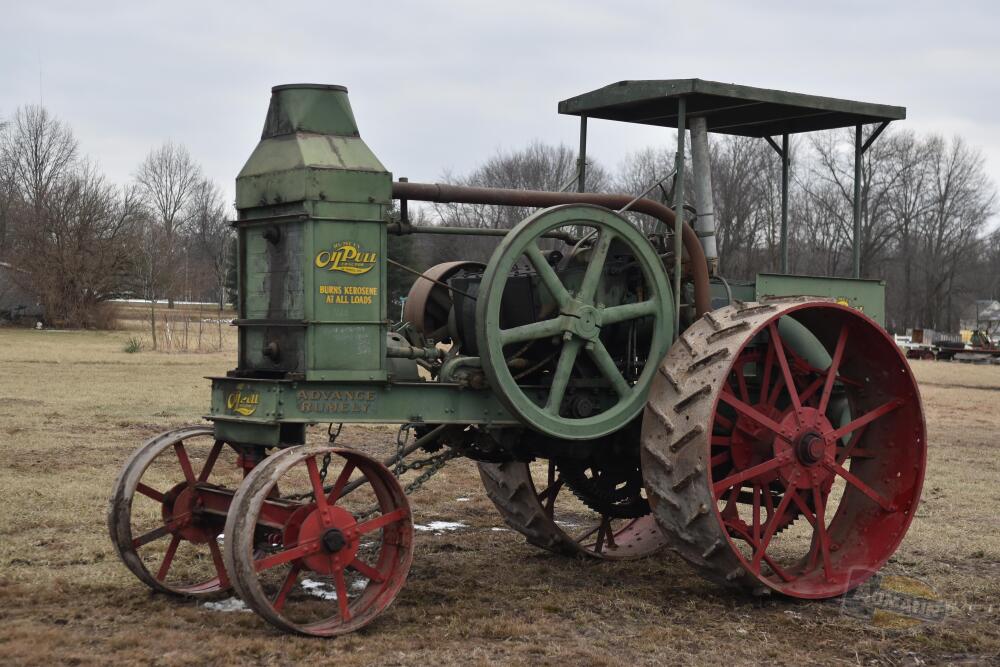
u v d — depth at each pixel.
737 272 28.25
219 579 6.07
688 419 5.86
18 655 4.75
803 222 44.22
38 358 27.53
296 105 5.92
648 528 8.02
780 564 7.36
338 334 5.69
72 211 48.94
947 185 57.91
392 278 16.14
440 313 6.96
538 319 6.50
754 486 6.49
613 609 5.93
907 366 6.67
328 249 5.68
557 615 5.79
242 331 6.12
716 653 5.16
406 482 10.34
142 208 56.62
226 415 5.80
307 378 5.60
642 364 6.66
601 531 7.68
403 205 6.13
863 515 6.97
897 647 5.38
